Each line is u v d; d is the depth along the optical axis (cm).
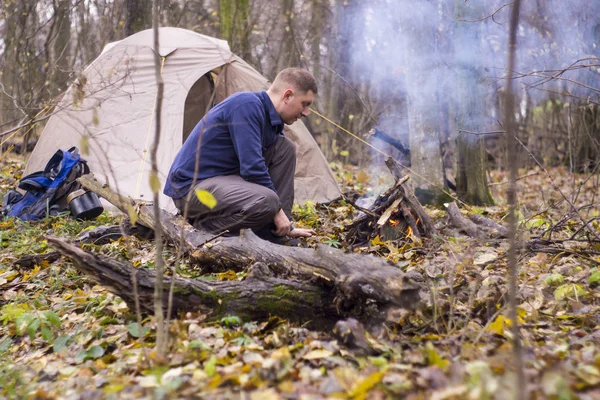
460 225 454
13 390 253
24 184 558
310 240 459
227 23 992
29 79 928
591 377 208
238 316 290
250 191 398
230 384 227
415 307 265
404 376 218
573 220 514
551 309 311
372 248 422
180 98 588
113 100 586
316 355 245
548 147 1322
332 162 1138
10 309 334
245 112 408
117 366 260
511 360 229
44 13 1215
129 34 914
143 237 460
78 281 395
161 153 568
